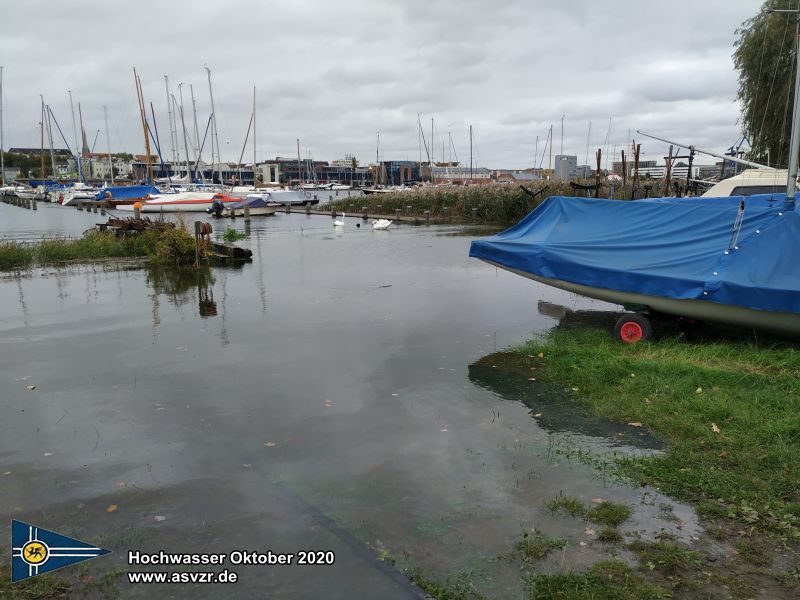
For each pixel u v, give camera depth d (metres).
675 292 8.50
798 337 8.42
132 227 22.64
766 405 6.11
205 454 5.55
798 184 13.88
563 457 5.39
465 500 4.67
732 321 8.54
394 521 4.39
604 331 9.60
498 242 10.40
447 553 3.99
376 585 3.68
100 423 6.29
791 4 24.11
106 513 4.54
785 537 4.05
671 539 4.09
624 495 4.70
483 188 39.75
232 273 17.06
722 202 11.63
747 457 5.12
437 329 10.29
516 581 3.69
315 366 8.21
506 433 5.95
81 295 13.65
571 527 4.27
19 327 10.56
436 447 5.65
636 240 9.38
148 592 3.65
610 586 3.60
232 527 4.34
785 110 23.56
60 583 3.72
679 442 5.52
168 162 86.31
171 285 15.01
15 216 50.09
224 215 46.56
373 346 9.21
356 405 6.77
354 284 15.11
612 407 6.43
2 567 3.88
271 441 5.83
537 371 7.84
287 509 4.58
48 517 4.49
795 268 8.06
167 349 9.09
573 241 9.80
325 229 33.91
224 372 7.98
